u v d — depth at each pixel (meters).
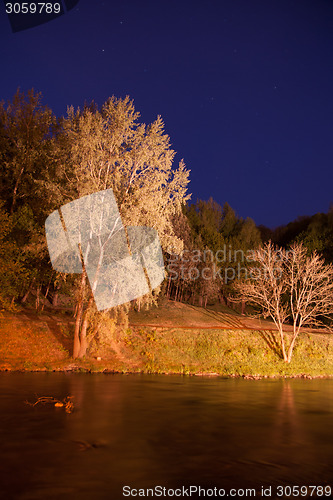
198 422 17.25
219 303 68.88
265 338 41.25
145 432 15.24
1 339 32.88
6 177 44.69
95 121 31.00
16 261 35.34
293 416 19.11
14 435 14.18
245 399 23.16
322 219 77.19
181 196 31.95
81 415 17.53
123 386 25.42
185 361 36.16
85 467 11.21
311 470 11.55
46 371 29.62
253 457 12.65
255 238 80.94
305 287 40.84
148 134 31.47
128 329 38.53
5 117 45.84
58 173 30.95
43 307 43.34
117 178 30.66
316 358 39.78
